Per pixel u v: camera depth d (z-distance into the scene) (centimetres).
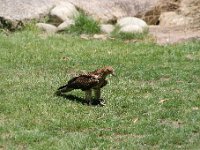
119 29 2884
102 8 3331
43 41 2619
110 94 1833
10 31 2955
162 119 1639
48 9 3147
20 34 2762
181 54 2416
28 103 1720
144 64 2244
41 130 1527
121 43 2659
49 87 1891
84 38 2772
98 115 1645
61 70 2148
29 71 2103
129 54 2417
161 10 3438
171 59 2331
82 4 3281
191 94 1850
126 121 1605
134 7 3447
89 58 2338
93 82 1708
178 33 2958
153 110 1702
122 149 1412
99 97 1755
